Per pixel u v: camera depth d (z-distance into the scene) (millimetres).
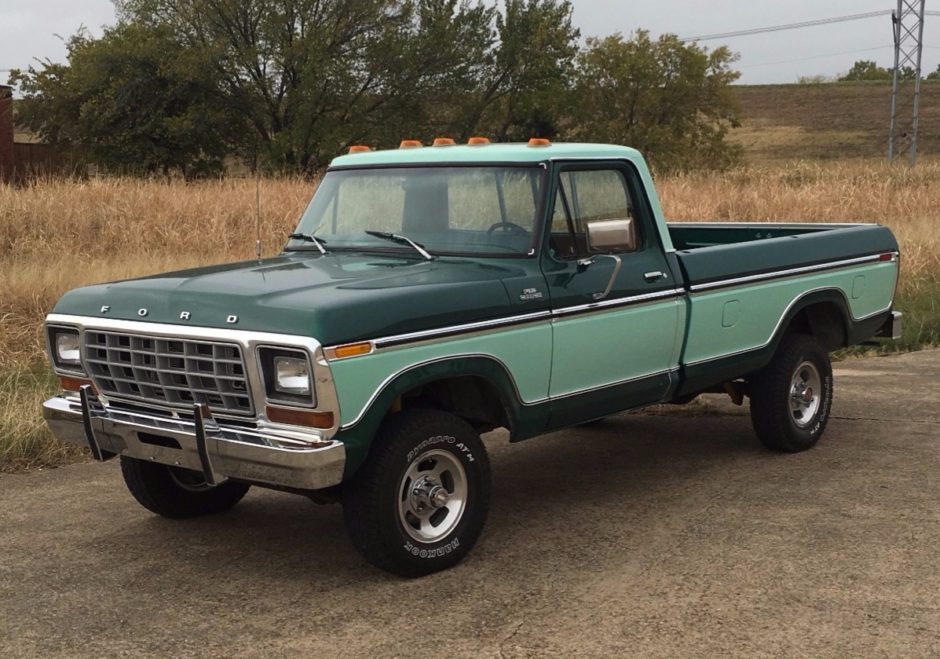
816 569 4902
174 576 5027
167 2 41812
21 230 16562
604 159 5770
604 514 5824
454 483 5035
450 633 4301
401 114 44938
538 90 49719
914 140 47875
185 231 17219
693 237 8633
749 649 4082
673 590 4691
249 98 42344
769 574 4855
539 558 5152
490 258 5395
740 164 54656
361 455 4543
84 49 41656
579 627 4324
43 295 11570
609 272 5633
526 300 5176
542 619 4414
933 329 11297
